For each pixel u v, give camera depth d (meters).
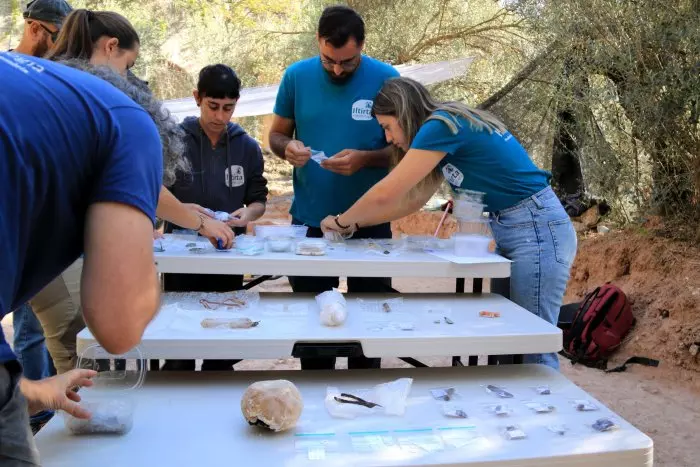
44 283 1.32
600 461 1.69
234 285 3.34
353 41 3.18
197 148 3.40
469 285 7.45
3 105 1.12
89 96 1.23
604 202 6.96
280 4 18.36
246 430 1.77
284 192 12.49
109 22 2.47
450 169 2.81
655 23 5.46
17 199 1.13
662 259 5.25
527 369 2.31
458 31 10.89
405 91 2.79
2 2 13.05
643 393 4.14
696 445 3.41
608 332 4.71
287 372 2.21
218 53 15.23
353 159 3.28
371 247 2.93
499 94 7.95
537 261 2.77
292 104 3.67
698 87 5.15
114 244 1.19
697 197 5.58
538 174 2.84
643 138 5.79
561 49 6.71
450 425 1.82
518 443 1.72
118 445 1.67
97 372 1.98
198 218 2.59
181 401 1.96
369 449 1.67
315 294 2.70
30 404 1.61
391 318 2.35
